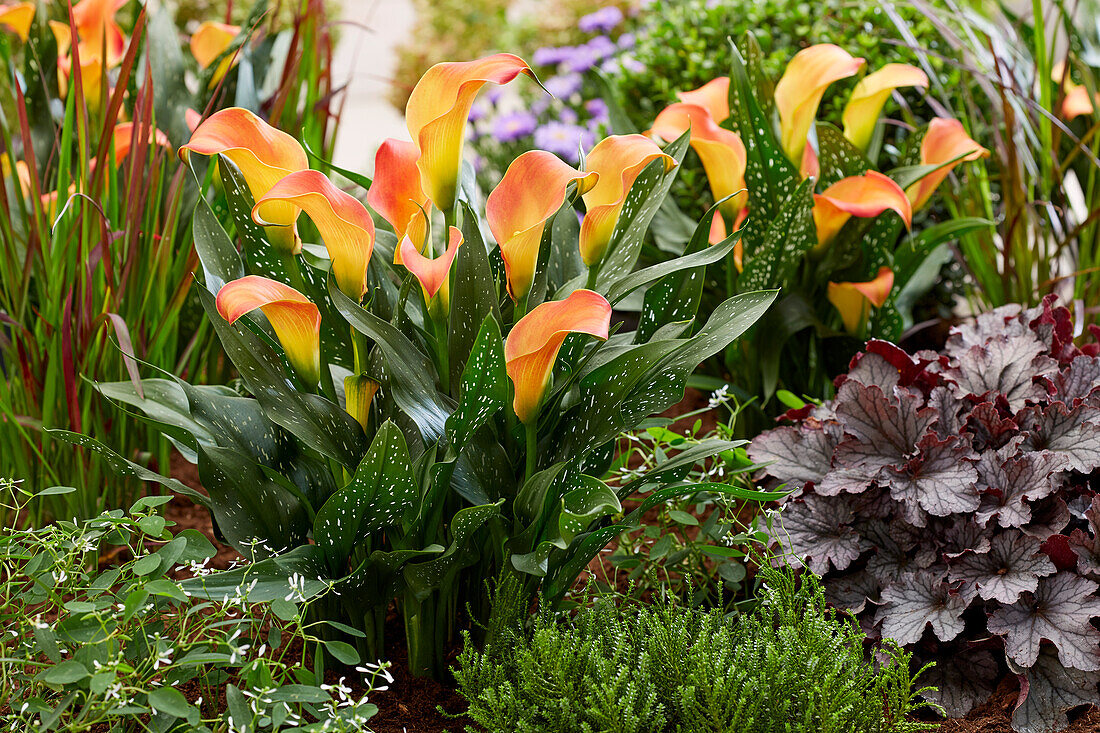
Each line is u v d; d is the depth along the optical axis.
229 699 2.11
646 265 2.70
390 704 2.26
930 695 2.26
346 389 2.20
